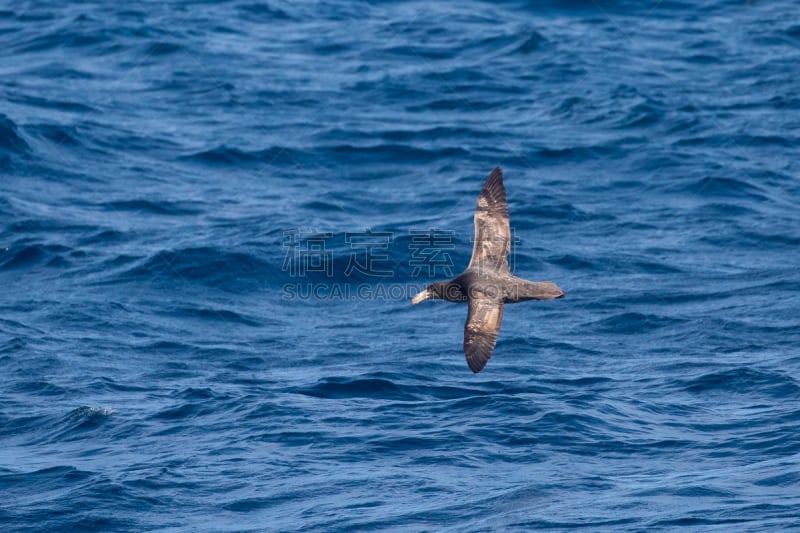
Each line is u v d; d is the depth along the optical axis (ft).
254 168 235.40
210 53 313.32
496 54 312.91
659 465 111.24
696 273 182.60
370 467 112.06
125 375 145.79
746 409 127.24
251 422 124.67
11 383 142.20
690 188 221.66
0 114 245.65
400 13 355.56
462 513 100.73
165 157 240.12
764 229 201.46
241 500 105.40
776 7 357.20
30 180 223.51
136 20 337.93
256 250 188.75
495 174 88.17
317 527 99.14
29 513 103.50
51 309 168.96
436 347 154.51
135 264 184.96
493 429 121.08
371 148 244.01
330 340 159.63
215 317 168.86
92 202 215.92
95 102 273.54
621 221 206.18
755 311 164.55
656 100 272.51
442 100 276.41
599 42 323.57
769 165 233.14
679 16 349.82
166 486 108.58
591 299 171.83
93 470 112.78
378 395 134.62
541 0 360.89
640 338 157.48
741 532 93.40
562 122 259.60
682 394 133.28
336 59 311.47
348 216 208.54
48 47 318.04
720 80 291.38
